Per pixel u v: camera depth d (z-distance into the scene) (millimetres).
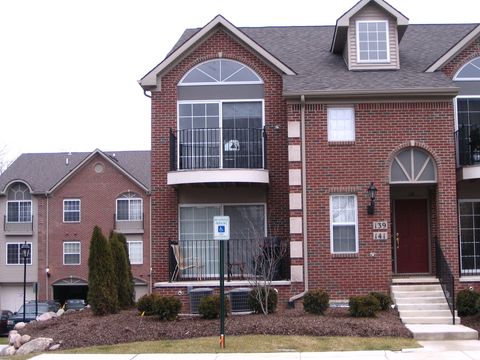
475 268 18969
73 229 43594
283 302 17406
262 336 13852
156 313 15336
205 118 19266
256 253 16938
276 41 22203
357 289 17406
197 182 18000
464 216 19125
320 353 12461
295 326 14219
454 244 17500
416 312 15930
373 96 17734
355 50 19391
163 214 19047
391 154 17750
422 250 19156
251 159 18891
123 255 18734
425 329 14438
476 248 19016
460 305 16203
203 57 19375
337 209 17766
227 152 18922
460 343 13609
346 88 17703
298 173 17734
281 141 19047
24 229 44031
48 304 32531
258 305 16172
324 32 22781
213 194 19094
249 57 19375
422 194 19203
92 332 14391
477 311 16047
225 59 19422
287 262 18141
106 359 12273
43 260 43688
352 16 19422
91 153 43531
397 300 16672
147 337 14016
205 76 19375
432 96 17781
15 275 43812
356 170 17734
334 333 14039
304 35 22609
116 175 43531
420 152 17906
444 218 17578
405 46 21219
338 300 17375
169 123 19219
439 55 20266
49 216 43969
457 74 19156
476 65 19203
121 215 43156
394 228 19234
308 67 19828
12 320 29719
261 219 19000
